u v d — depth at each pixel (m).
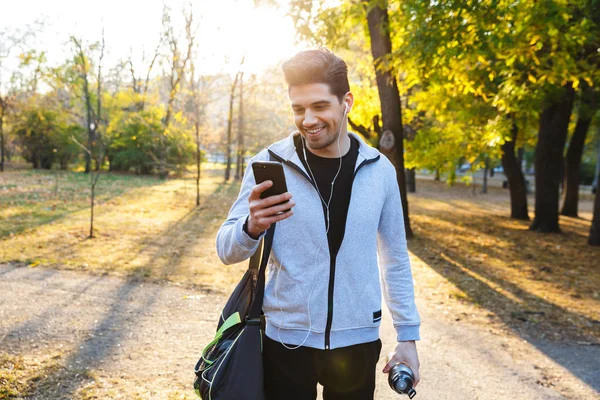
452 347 4.32
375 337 1.61
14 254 6.93
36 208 11.70
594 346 4.46
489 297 6.02
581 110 14.33
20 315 4.50
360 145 1.63
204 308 5.03
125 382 3.25
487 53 6.75
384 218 1.67
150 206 13.74
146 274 6.27
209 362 1.50
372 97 11.61
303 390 1.56
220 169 40.00
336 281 1.52
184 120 18.78
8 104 26.91
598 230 10.68
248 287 1.62
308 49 1.50
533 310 5.52
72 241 8.12
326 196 1.54
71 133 27.27
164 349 3.88
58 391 3.07
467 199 23.69
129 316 4.65
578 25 7.33
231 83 24.19
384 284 1.73
